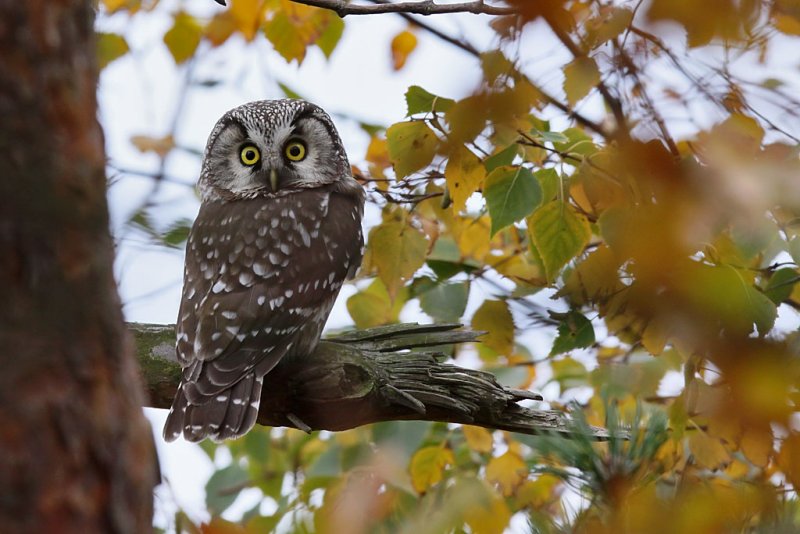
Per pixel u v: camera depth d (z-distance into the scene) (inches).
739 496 169.0
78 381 145.9
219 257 357.1
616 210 211.5
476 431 369.4
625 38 205.8
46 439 142.8
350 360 295.7
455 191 294.8
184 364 313.1
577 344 307.1
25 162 144.4
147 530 153.8
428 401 292.5
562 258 285.4
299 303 346.6
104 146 154.5
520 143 295.4
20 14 144.5
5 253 143.6
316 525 346.3
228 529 247.4
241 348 326.3
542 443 177.3
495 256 367.2
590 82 226.4
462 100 222.4
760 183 171.9
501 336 332.2
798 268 295.1
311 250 362.0
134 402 153.7
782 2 213.2
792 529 162.6
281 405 312.7
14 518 140.3
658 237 175.5
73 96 148.7
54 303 145.2
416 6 267.0
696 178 174.2
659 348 257.9
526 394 295.4
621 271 222.4
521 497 350.3
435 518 322.7
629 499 167.9
